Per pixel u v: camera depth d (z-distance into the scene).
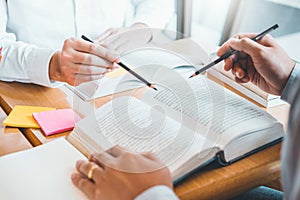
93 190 0.57
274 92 0.86
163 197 0.52
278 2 1.70
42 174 0.61
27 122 0.76
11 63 0.91
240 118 0.70
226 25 1.88
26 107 0.81
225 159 0.64
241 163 0.66
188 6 2.00
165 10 1.43
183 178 0.60
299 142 0.45
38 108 0.81
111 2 1.34
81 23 1.31
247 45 0.84
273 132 0.70
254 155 0.68
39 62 0.89
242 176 0.64
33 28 1.25
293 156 0.45
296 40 1.63
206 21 2.12
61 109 0.81
